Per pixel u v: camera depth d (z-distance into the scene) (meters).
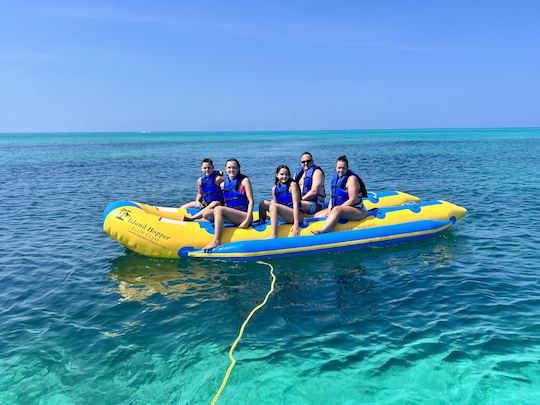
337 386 2.94
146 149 42.06
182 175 17.27
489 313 3.95
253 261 5.55
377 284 4.74
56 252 6.07
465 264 5.34
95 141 73.69
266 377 3.05
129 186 13.67
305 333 3.65
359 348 3.40
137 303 4.30
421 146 39.69
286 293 4.53
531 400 2.77
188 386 2.96
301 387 2.94
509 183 12.48
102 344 3.50
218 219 5.64
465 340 3.48
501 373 3.05
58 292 4.60
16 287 4.75
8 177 16.17
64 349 3.42
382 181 13.85
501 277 4.86
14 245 6.45
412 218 6.52
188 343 3.51
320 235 5.85
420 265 5.34
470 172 15.91
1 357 3.30
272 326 3.79
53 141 73.62
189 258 5.67
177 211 6.58
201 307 4.19
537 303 4.14
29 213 8.99
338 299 4.35
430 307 4.12
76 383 2.99
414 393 2.86
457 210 6.93
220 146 48.97
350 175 6.12
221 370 3.13
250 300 4.35
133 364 3.21
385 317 3.93
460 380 2.98
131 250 6.06
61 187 13.30
